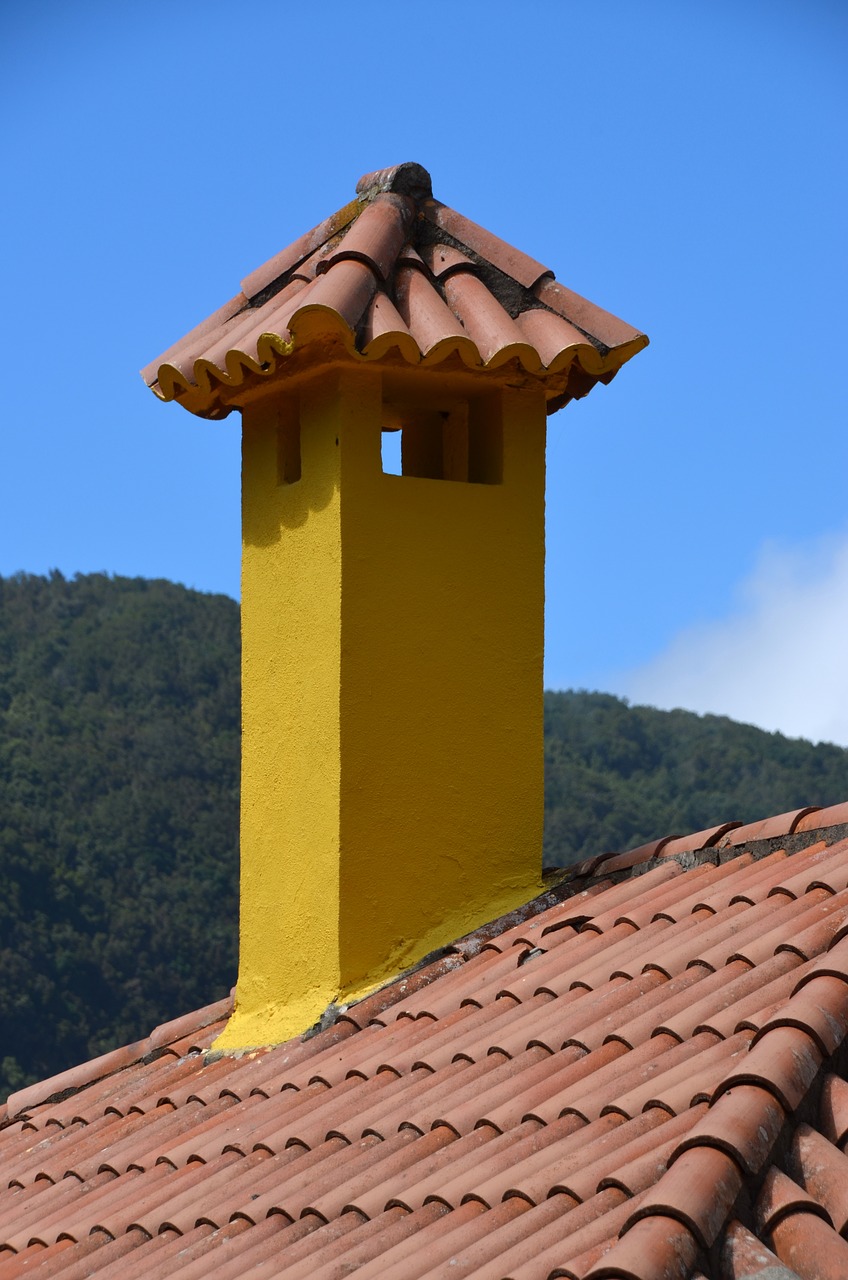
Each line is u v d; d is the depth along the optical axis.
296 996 8.23
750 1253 4.49
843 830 7.46
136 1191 7.07
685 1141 4.83
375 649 8.05
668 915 7.36
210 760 67.94
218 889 58.62
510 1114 6.02
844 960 5.53
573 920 7.79
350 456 8.06
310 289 8.17
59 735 65.62
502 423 8.48
